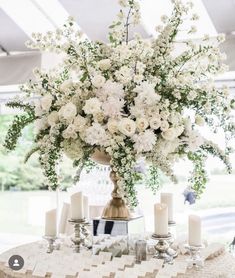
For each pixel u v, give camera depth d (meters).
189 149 2.04
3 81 4.88
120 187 1.89
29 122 2.18
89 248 2.30
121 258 2.02
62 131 2.05
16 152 9.45
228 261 2.13
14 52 4.93
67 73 2.25
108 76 2.11
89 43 2.19
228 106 2.08
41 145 2.06
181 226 5.27
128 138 1.96
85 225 2.43
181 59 2.12
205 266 2.01
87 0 3.94
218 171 6.20
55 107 2.12
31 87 2.19
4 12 4.29
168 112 1.98
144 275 1.83
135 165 2.01
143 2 3.99
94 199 4.45
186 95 2.06
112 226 2.08
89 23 4.26
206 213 5.75
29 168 9.51
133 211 2.25
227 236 5.04
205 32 4.13
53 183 2.08
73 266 1.93
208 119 2.14
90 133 1.94
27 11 4.40
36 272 1.90
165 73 2.10
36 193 9.47
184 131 2.04
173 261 2.05
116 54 2.08
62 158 2.16
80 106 2.07
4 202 9.41
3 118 8.93
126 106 2.05
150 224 4.90
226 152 2.13
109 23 4.20
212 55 2.11
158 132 2.02
